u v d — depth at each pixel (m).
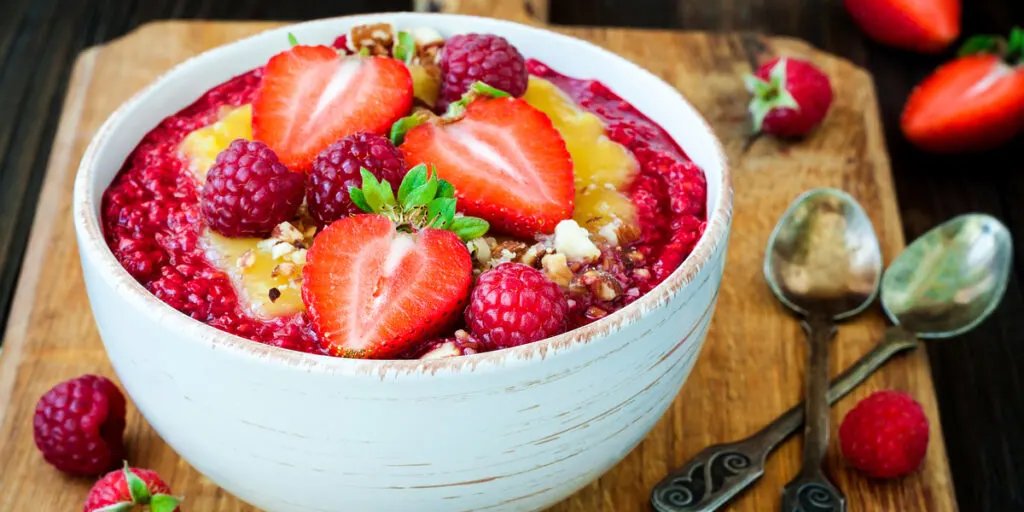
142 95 0.45
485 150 0.43
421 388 0.38
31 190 0.60
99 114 0.56
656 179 0.45
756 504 0.46
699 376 0.49
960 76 0.61
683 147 0.46
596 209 0.44
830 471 0.47
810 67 0.56
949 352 0.56
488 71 0.45
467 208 0.43
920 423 0.46
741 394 0.48
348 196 0.41
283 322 0.41
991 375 0.55
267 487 0.41
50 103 0.62
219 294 0.41
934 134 0.61
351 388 0.38
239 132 0.45
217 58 0.47
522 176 0.43
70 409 0.45
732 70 0.59
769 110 0.55
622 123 0.46
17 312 0.50
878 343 0.50
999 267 0.51
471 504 0.41
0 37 0.65
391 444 0.39
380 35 0.47
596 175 0.44
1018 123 0.60
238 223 0.42
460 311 0.40
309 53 0.45
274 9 0.67
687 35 0.60
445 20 0.48
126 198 0.44
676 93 0.46
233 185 0.41
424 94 0.46
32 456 0.46
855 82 0.59
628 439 0.42
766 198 0.54
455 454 0.39
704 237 0.41
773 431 0.47
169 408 0.41
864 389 0.49
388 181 0.41
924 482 0.47
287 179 0.42
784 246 0.52
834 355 0.50
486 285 0.39
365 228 0.40
